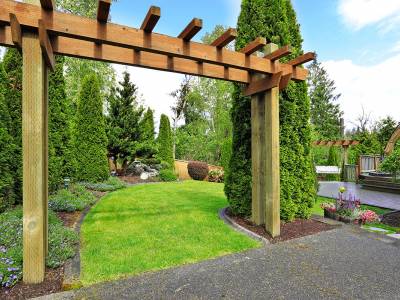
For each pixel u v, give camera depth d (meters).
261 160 3.90
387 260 2.79
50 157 5.57
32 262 2.24
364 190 8.88
